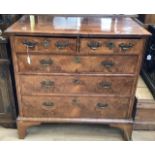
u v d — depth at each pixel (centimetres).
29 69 160
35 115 181
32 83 166
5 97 185
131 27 163
